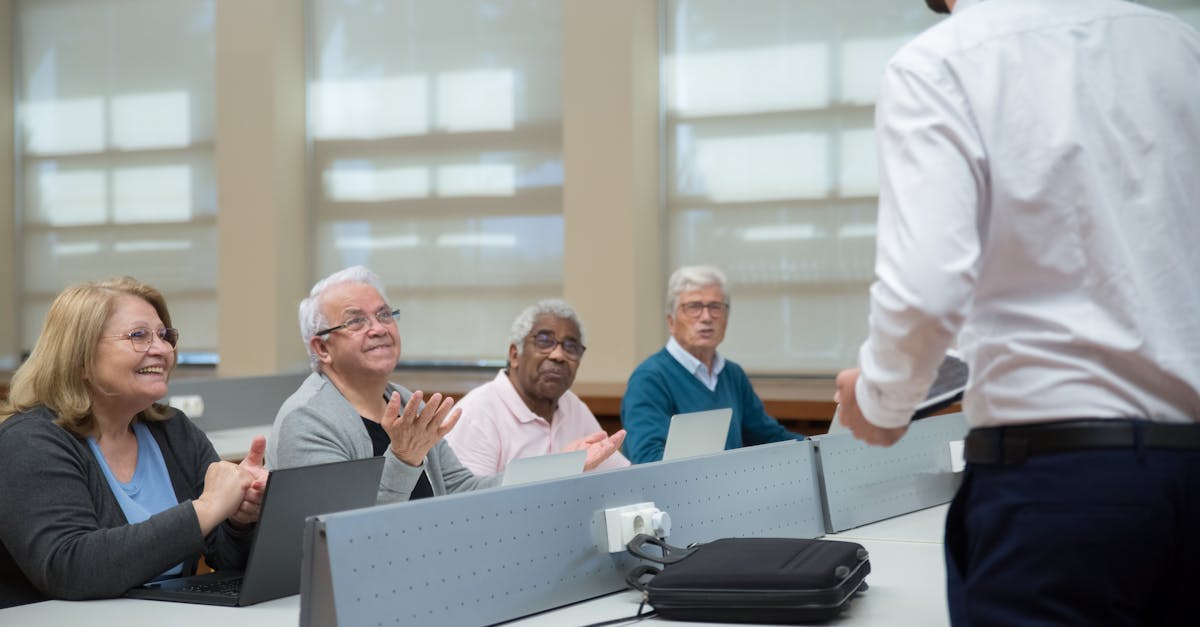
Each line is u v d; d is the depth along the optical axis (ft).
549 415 11.28
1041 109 4.20
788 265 20.22
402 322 23.11
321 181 23.65
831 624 5.77
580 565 6.34
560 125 21.79
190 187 24.70
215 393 16.52
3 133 26.04
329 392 8.43
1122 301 4.08
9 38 26.14
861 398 4.50
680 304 12.03
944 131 4.22
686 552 6.48
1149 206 4.19
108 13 25.40
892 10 19.42
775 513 7.94
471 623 5.68
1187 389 4.06
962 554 4.42
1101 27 4.34
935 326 4.01
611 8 19.97
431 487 8.88
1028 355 4.16
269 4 22.74
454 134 22.59
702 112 20.75
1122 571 3.99
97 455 7.21
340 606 5.13
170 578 7.40
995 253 4.26
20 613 6.28
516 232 22.17
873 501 8.98
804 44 20.03
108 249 25.49
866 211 19.66
